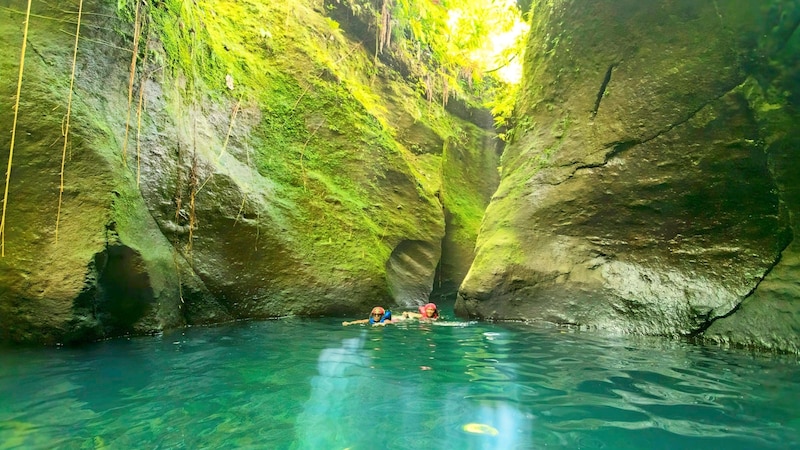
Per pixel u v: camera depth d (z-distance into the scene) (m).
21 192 3.84
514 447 1.79
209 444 1.79
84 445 1.77
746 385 2.71
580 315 5.29
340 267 6.79
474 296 6.12
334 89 8.55
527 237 6.14
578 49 6.07
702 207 4.79
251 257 5.91
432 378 2.84
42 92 4.06
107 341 3.97
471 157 13.62
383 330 4.95
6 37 4.07
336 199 7.50
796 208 4.13
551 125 6.48
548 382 2.76
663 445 1.82
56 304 3.71
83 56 4.48
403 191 9.23
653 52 5.17
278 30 8.34
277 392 2.50
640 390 2.59
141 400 2.34
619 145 5.46
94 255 3.87
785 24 4.07
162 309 4.60
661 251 5.07
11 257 3.72
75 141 4.12
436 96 12.92
